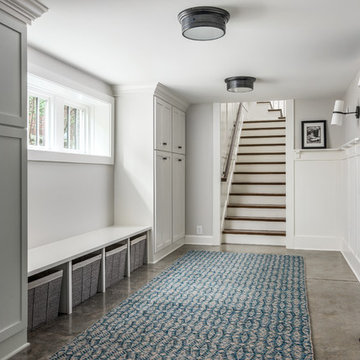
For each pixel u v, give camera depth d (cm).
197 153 634
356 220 443
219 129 627
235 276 437
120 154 520
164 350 254
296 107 602
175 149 587
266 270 463
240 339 270
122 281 423
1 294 242
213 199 627
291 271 458
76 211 438
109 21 298
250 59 398
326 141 591
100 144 508
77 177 441
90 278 365
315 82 496
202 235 632
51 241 394
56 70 395
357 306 341
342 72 449
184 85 512
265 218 639
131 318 310
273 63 412
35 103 403
